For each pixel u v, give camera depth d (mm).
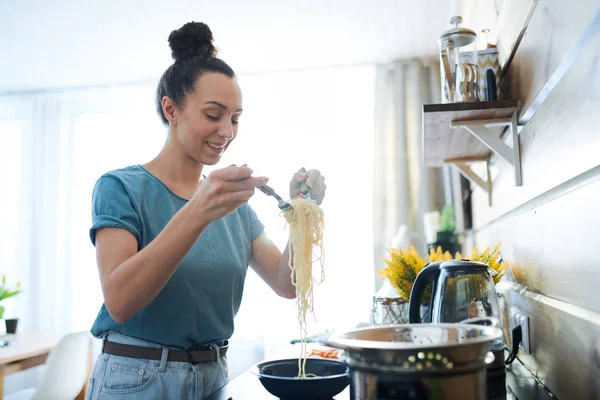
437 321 1250
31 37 3822
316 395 1132
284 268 1572
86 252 4820
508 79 1734
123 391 1359
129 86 4875
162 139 4777
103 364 1397
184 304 1408
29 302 4852
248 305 4434
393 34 3840
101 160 4863
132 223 1354
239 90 1474
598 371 930
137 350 1377
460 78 1659
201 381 1409
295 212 1387
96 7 3373
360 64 4469
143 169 1502
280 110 4578
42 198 4953
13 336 3281
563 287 1177
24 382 4766
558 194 1189
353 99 4477
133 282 1152
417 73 4348
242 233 1642
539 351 1399
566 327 1128
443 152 2354
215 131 1431
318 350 1802
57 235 4891
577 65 982
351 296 4273
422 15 3518
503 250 2105
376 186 4281
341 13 3490
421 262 1785
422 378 719
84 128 4926
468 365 726
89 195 4859
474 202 3533
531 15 1354
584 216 1000
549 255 1302
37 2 3303
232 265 1532
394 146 4332
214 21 3600
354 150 4430
